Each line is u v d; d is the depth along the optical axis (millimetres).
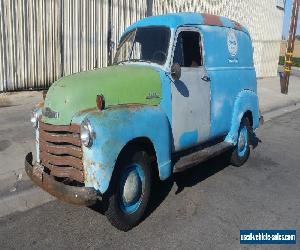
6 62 9867
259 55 23203
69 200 3971
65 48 10961
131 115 4277
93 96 4281
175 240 4285
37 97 10438
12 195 5312
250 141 7215
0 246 4090
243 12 20250
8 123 8258
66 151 4160
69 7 10812
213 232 4484
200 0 15852
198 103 5555
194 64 5586
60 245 4133
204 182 6070
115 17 12016
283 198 5535
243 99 6637
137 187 4480
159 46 5258
